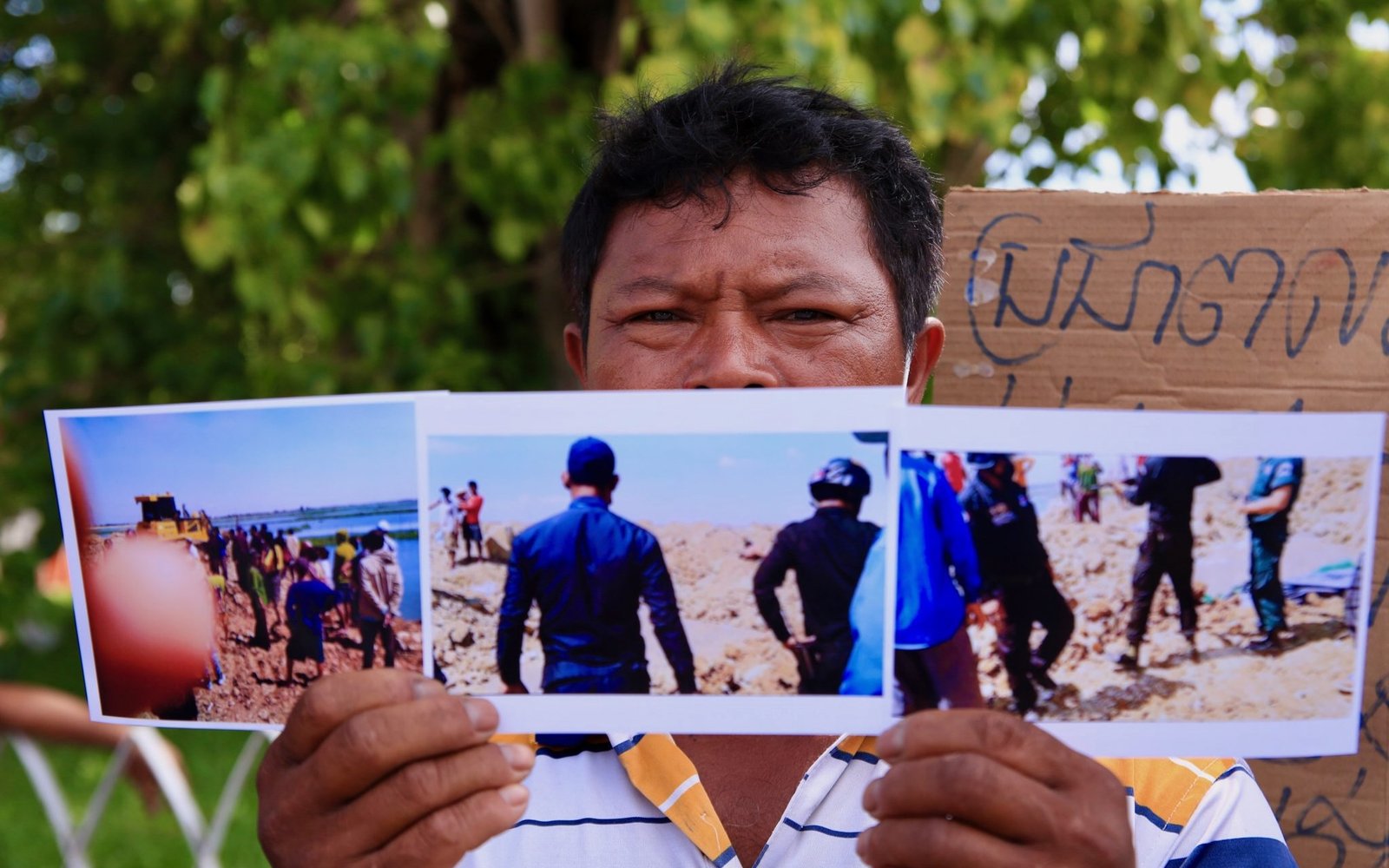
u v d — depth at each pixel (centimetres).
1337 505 97
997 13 325
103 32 561
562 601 100
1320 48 420
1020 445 98
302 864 94
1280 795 135
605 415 100
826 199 125
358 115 376
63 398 516
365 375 411
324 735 95
